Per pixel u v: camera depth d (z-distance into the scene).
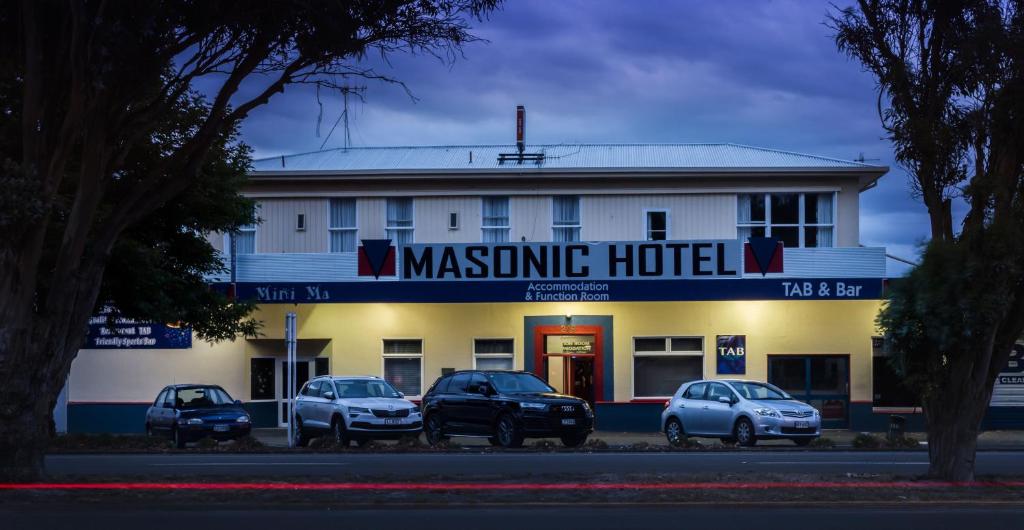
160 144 22.55
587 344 31.56
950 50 13.91
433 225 32.62
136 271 23.61
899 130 14.11
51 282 14.34
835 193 31.78
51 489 13.53
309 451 23.03
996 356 14.52
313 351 32.41
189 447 24.95
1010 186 13.89
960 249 13.72
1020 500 13.04
